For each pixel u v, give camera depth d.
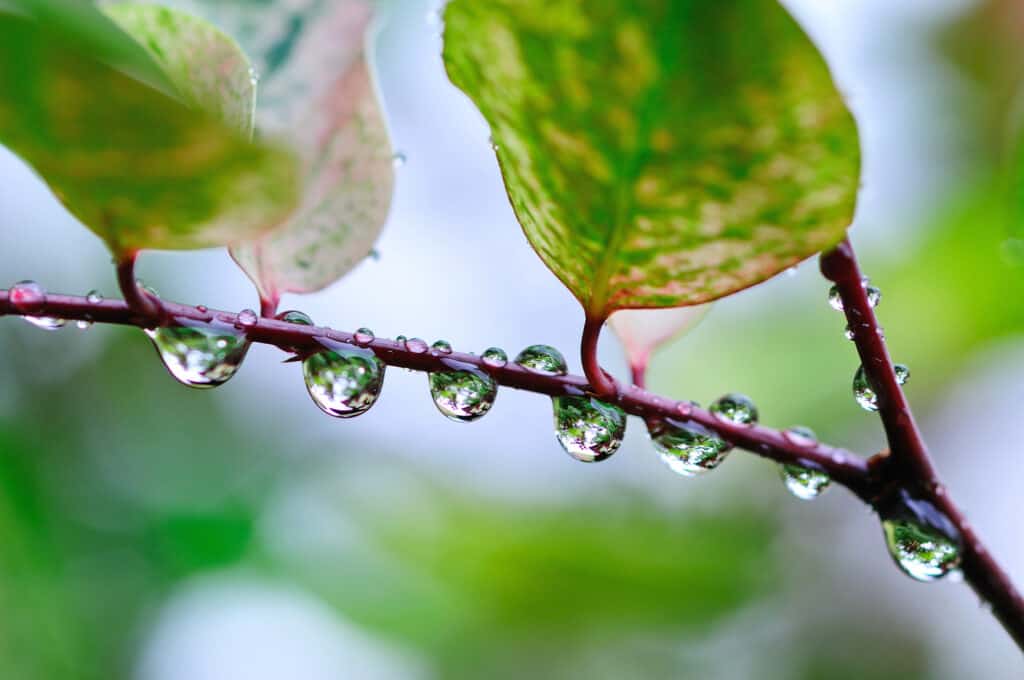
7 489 0.22
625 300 0.14
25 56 0.12
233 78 0.14
